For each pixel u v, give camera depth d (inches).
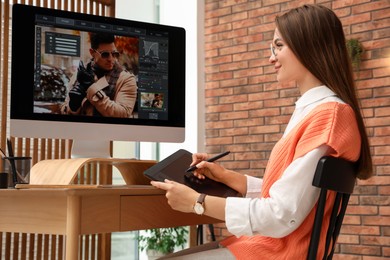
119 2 183.5
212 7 190.7
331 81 56.4
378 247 148.3
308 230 54.4
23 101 73.1
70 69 76.7
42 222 61.4
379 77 151.8
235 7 184.7
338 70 56.5
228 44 185.8
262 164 174.2
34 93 73.9
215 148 186.4
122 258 177.8
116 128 80.0
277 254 54.6
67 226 57.7
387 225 147.3
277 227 52.4
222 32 187.5
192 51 190.2
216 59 188.4
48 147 112.3
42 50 74.7
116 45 80.7
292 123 58.2
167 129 85.0
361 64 154.9
